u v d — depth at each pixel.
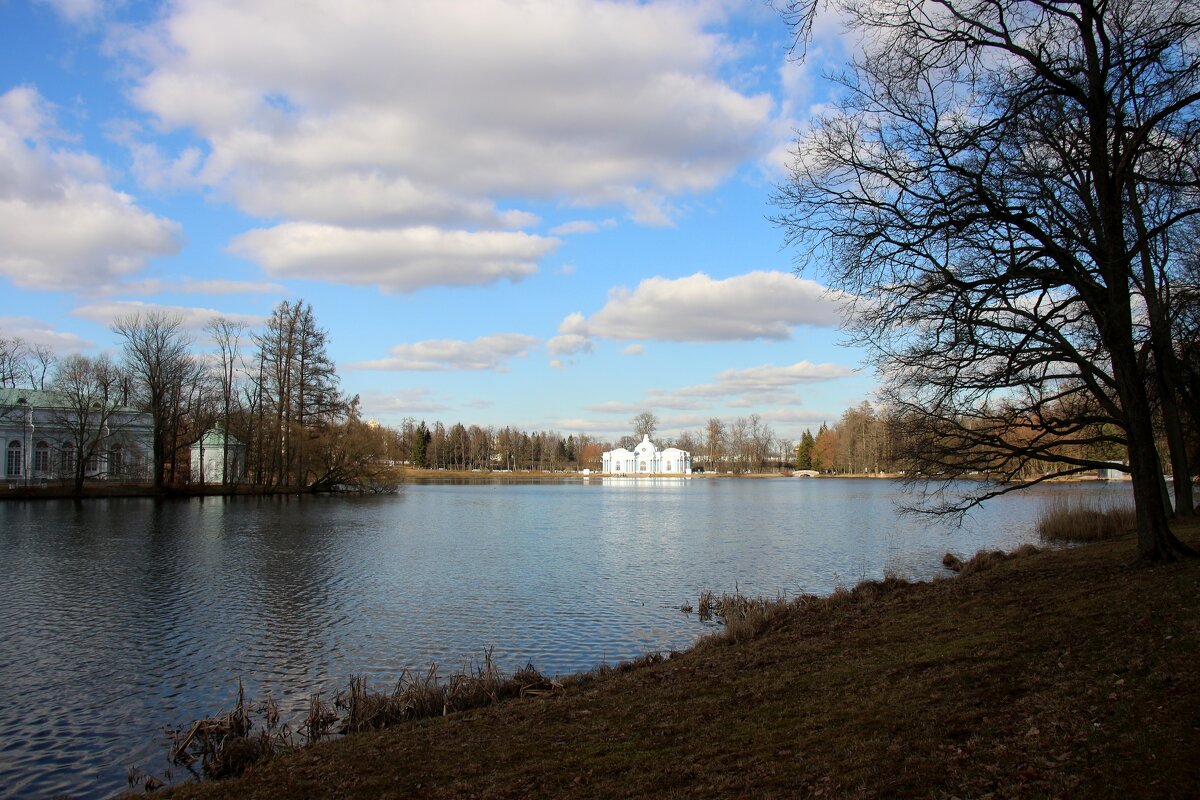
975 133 13.33
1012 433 18.66
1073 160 14.95
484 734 10.48
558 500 85.94
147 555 33.56
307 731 12.77
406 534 44.34
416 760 9.54
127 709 14.30
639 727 10.02
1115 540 25.78
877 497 90.75
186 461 85.81
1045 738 7.48
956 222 13.98
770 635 16.08
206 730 12.21
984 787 6.67
